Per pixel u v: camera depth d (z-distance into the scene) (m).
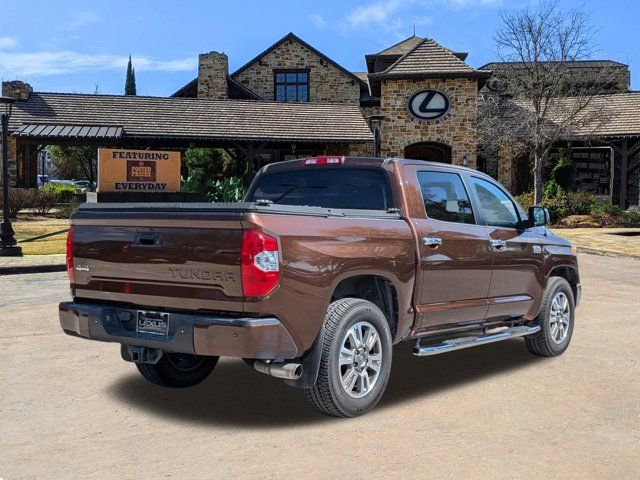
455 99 28.80
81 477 3.42
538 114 28.02
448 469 3.54
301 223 4.11
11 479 3.39
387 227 4.71
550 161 32.28
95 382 5.34
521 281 6.07
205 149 32.34
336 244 4.27
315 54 36.78
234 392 5.09
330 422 4.35
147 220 4.21
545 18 27.94
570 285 7.09
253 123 29.73
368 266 4.47
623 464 3.63
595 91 32.06
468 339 5.44
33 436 4.06
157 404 4.75
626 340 7.19
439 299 5.18
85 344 6.75
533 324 6.35
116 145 28.61
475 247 5.47
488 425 4.29
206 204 4.03
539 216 6.23
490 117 30.92
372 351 4.62
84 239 4.60
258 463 3.61
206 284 4.00
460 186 5.69
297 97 37.19
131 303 4.40
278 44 36.69
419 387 5.26
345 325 4.30
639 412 4.59
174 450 3.82
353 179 5.27
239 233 3.87
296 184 5.59
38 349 6.51
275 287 3.89
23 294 10.09
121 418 4.42
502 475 3.46
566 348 6.71
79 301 4.76
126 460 3.66
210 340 3.92
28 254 14.98
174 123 29.00
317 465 3.59
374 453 3.77
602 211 28.28
